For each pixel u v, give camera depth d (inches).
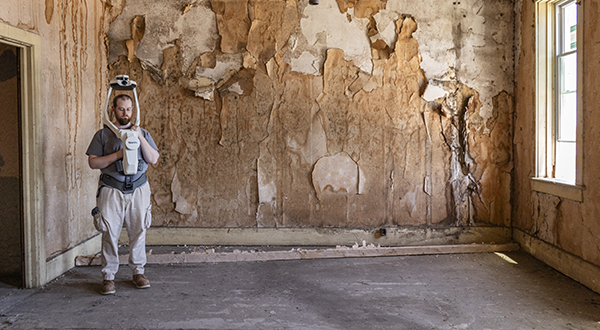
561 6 140.3
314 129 165.3
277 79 164.6
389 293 113.6
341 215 166.9
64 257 130.5
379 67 164.7
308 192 166.4
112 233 111.8
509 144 164.6
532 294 112.0
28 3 113.2
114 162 111.1
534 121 145.9
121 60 164.9
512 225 164.9
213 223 167.2
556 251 132.0
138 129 112.3
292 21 163.8
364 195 166.6
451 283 121.2
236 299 109.3
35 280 116.8
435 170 166.4
